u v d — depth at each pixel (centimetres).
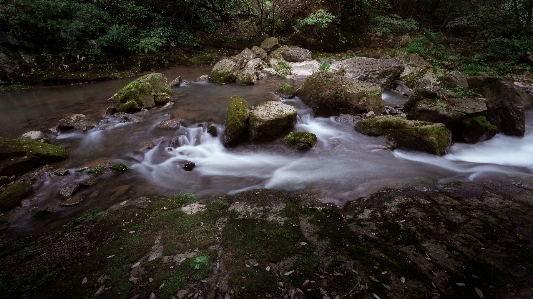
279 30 1553
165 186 504
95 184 513
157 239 354
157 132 705
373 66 1079
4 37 1062
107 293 281
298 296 271
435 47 1477
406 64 1172
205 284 287
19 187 475
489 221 370
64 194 473
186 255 325
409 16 1858
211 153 634
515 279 285
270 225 371
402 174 510
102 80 1191
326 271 297
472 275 290
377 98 779
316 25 1505
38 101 942
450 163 561
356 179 496
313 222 378
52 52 1159
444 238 341
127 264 316
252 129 644
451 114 636
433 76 1080
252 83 1088
